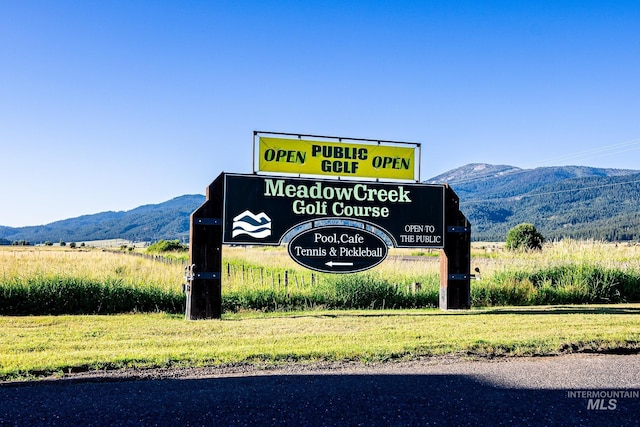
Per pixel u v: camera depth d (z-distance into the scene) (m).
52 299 13.65
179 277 16.92
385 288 15.25
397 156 14.23
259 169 13.33
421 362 7.46
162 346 8.48
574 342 8.69
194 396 5.77
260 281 17.48
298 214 13.39
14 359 7.35
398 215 14.07
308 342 8.78
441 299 14.44
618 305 15.34
